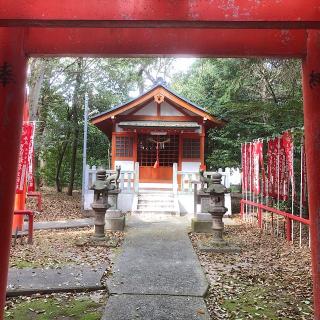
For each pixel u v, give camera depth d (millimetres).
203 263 7207
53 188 25750
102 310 4766
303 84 3893
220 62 16750
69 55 3936
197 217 10719
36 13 2842
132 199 14977
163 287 5574
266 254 7957
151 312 4629
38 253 7711
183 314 4574
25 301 5117
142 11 2855
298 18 2828
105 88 22344
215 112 17812
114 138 17484
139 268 6633
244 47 3803
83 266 6715
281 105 12234
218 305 5043
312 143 3740
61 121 21750
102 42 3832
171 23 2895
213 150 19141
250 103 12133
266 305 5059
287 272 6582
